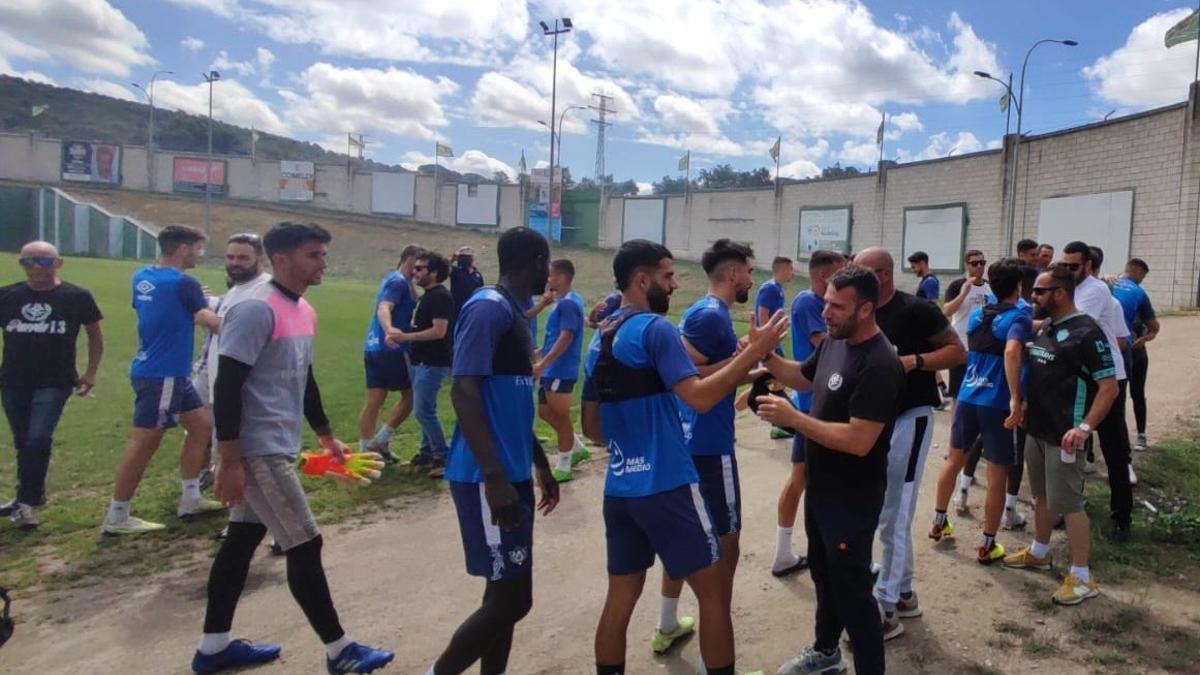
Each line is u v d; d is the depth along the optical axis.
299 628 4.48
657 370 3.30
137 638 4.36
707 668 3.45
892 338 4.32
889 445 3.69
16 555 5.48
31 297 5.97
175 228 5.97
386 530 6.07
